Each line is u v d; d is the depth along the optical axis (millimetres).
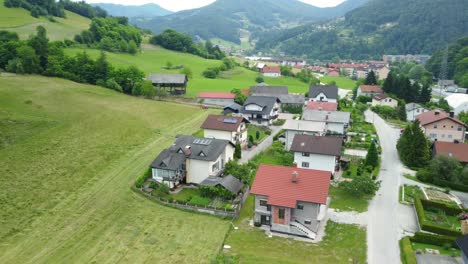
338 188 56500
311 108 94625
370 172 62438
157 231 43406
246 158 68500
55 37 157750
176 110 98438
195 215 47688
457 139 78375
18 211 45625
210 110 102750
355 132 87438
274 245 41281
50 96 89125
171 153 57781
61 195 50531
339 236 43188
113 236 42094
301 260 38344
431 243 41000
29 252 38500
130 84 114312
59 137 67812
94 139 70125
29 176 53688
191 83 144625
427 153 64625
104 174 57969
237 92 116125
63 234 42062
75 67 113750
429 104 117750
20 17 167250
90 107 87875
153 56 183375
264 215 45594
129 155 65875
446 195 53875
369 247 40750
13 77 100188
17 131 65500
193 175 57438
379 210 49406
